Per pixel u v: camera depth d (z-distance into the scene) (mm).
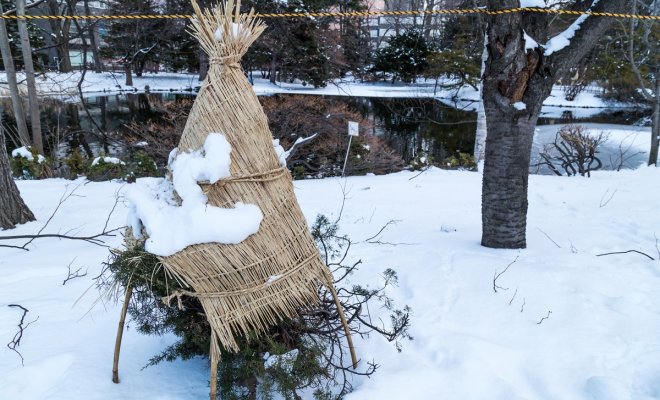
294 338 2133
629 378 2229
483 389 2197
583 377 2252
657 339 2482
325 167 11914
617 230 4449
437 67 22266
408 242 4133
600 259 3543
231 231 1777
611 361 2344
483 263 3367
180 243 1784
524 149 3561
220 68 1867
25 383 2234
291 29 16578
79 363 2299
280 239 1925
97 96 21531
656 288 3078
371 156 11930
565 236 4199
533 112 3461
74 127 15023
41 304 2969
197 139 1878
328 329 2344
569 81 24469
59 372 2299
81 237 4223
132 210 2008
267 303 1897
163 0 18672
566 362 2363
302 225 2033
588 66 21766
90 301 3039
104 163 8617
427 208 5688
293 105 11727
